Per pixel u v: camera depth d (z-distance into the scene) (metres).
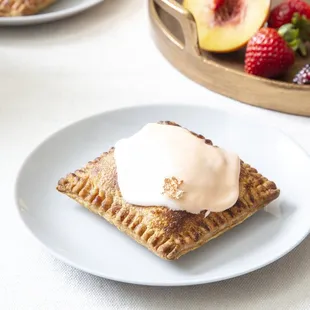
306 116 0.89
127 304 0.73
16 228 0.77
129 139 0.78
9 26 1.00
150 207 0.74
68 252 0.74
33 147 0.85
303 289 0.74
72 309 0.72
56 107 0.89
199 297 0.73
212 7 0.96
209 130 0.84
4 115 0.88
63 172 0.80
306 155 0.81
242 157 0.82
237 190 0.76
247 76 0.89
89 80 0.93
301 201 0.78
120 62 0.96
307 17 0.97
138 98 0.91
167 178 0.74
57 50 0.97
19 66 0.95
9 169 0.82
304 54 0.95
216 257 0.74
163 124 0.79
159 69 0.95
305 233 0.75
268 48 0.90
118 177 0.76
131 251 0.74
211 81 0.92
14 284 0.74
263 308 0.72
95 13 1.03
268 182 0.77
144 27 1.02
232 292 0.73
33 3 0.99
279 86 0.88
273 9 0.98
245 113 0.88
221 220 0.75
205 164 0.75
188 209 0.74
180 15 0.91
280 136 0.83
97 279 0.74
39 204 0.77
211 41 0.95
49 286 0.74
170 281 0.71
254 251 0.74
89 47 0.98
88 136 0.83
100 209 0.76
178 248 0.73
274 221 0.76
